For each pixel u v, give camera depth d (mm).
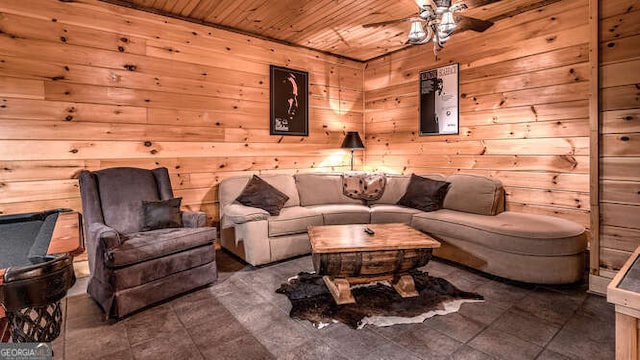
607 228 2584
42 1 2857
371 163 5195
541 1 3273
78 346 1997
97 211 2771
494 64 3697
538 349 1918
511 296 2588
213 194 3889
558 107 3236
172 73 3541
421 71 4434
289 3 3240
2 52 2723
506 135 3631
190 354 1916
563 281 2686
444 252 3314
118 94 3244
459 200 3596
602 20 2549
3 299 873
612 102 2529
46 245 1323
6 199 2787
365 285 2787
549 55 3281
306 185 4254
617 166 2527
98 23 3111
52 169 2963
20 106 2807
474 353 1888
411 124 4617
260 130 4219
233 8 3363
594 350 1903
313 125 4727
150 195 3137
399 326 2174
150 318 2320
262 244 3250
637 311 992
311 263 3400
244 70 4035
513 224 2930
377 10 3402
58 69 2949
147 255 2398
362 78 5230
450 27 2330
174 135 3588
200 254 2754
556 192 3281
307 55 4594
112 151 3240
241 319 2295
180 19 3547
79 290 2785
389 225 3094
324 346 1972
